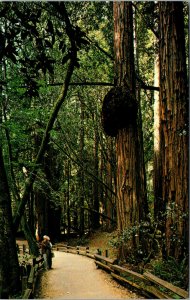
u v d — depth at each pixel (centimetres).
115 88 1311
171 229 1083
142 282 950
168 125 1112
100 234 3083
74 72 2362
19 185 2891
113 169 2809
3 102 1545
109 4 1872
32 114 1588
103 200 3491
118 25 1372
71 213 3844
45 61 739
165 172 1123
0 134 1603
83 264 1694
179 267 966
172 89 1108
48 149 2878
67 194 3281
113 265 1180
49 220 3312
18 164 1831
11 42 693
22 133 1712
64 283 1157
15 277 999
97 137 3088
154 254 1254
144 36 2198
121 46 1355
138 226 1179
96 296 927
